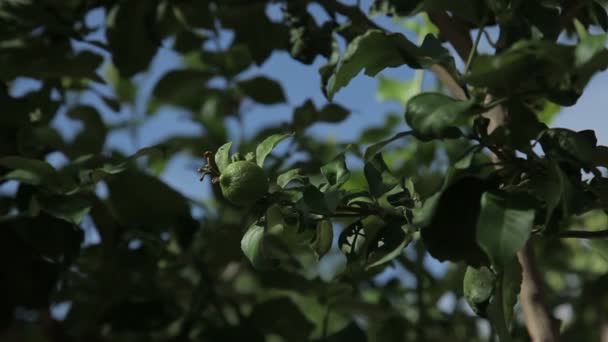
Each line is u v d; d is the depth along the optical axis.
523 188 2.04
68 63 2.63
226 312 2.83
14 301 2.38
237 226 2.70
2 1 2.57
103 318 2.63
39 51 2.61
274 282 2.68
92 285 2.64
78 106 2.79
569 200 2.00
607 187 2.04
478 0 2.11
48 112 2.64
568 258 3.37
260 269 2.07
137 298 2.66
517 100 2.03
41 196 2.31
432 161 3.00
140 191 2.54
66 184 2.36
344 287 2.59
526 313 2.30
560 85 2.02
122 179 2.53
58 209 2.30
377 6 2.41
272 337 3.04
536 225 2.09
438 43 2.07
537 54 2.00
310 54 2.45
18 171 2.32
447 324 2.84
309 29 2.45
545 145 2.04
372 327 2.73
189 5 2.68
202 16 2.68
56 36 2.64
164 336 2.65
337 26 2.45
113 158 2.57
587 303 2.64
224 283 2.81
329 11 2.47
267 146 2.08
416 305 2.93
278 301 2.67
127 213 2.55
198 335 2.63
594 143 2.06
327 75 2.26
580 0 2.20
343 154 2.11
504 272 2.13
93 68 2.65
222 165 2.08
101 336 2.67
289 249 2.66
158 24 2.66
